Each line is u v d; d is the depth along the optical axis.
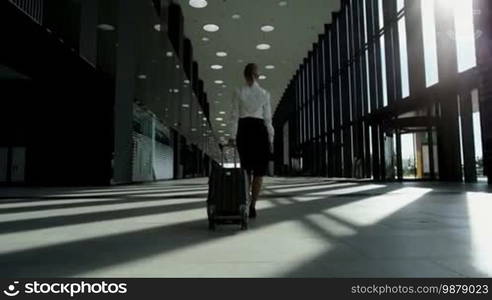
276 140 35.12
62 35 9.45
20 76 10.62
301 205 4.55
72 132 10.73
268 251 2.09
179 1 15.34
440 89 10.40
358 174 15.25
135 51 10.92
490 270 1.69
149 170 13.80
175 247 2.21
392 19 12.70
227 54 20.89
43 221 3.32
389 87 12.79
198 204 4.80
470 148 10.08
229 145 3.64
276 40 19.00
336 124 17.50
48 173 10.71
